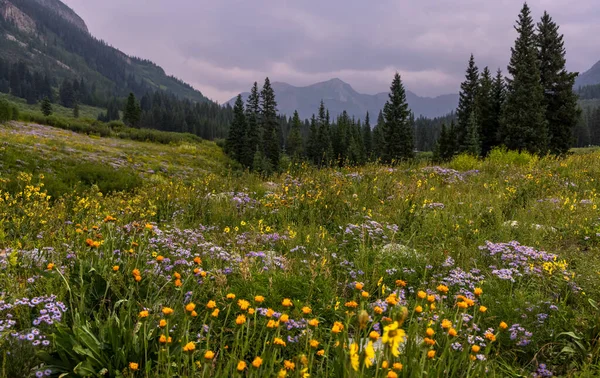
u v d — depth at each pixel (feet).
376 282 13.58
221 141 215.72
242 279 12.53
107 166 70.64
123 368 8.45
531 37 112.98
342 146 264.31
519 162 45.57
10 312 10.14
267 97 230.07
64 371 8.17
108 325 9.00
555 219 21.44
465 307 8.72
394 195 25.88
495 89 128.57
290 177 33.60
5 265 12.08
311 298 11.88
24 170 52.44
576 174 33.32
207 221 23.22
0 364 8.16
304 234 19.27
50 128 128.57
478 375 8.30
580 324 11.20
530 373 9.58
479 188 30.40
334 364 8.25
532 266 14.06
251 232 19.33
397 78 178.60
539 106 102.42
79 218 19.69
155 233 15.87
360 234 18.56
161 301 10.68
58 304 9.86
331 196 24.90
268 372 7.54
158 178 67.51
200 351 8.64
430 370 8.02
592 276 13.38
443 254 16.24
